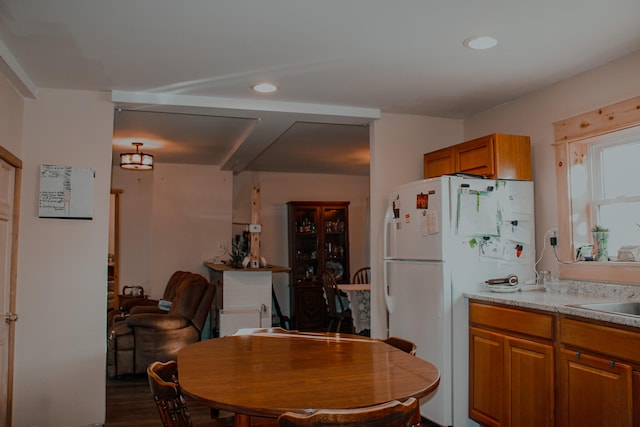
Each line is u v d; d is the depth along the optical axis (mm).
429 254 3424
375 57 2969
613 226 3201
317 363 2035
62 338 3439
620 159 3180
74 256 3490
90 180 3539
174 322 5031
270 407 1481
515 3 2301
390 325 3861
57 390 3414
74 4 2291
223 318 5234
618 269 2979
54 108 3527
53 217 3455
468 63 3072
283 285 8125
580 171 3371
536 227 3633
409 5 2314
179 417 1749
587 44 2789
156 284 7004
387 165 4227
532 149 3680
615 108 3012
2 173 3102
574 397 2520
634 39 2725
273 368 1948
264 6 2322
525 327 2848
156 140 5457
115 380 4934
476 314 3264
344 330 7582
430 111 4203
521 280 3504
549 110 3531
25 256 3404
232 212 7715
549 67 3150
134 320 4945
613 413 2303
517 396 2893
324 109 4008
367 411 1377
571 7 2344
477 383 3232
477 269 3389
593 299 2963
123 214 7457
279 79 3363
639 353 2188
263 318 5582
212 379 1785
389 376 1837
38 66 3100
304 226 8023
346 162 7195
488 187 3449
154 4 2297
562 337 2609
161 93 3672
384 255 3922
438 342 3311
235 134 5141
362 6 2324
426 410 3451
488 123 4156
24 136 3455
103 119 3607
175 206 7137
